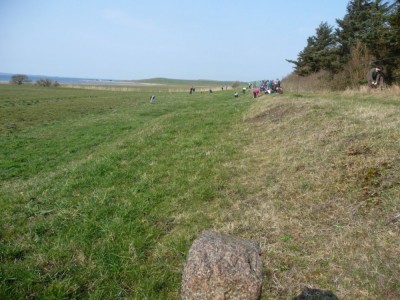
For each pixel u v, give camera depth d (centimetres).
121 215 592
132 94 5000
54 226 561
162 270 450
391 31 1981
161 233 548
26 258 470
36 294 396
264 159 860
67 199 666
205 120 1487
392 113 969
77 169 862
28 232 550
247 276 310
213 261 319
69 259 464
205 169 820
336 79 2609
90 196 677
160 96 4341
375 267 396
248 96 2997
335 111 1118
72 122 2089
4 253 479
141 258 477
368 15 3097
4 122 2103
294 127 1066
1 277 413
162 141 1130
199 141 1107
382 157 639
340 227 490
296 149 857
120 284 425
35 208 641
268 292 392
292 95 2019
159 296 404
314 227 506
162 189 714
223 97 3316
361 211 515
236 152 960
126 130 1652
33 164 1106
